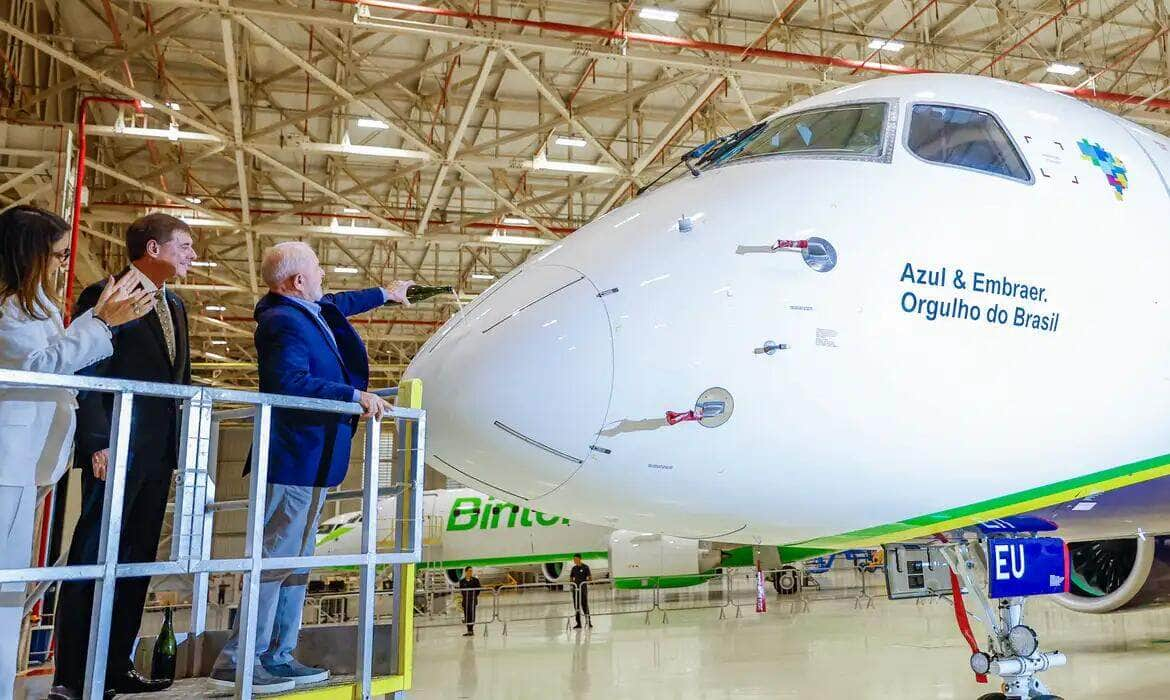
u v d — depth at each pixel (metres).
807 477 5.11
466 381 4.95
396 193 26.66
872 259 5.19
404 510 4.18
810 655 12.40
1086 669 10.07
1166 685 8.88
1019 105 6.13
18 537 3.21
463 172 20.61
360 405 3.79
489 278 33.09
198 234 27.19
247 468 4.14
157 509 4.23
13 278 3.33
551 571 29.00
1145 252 5.80
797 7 17.30
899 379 5.07
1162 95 22.39
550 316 4.98
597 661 12.91
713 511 5.21
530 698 10.00
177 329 4.43
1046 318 5.41
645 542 21.52
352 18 15.45
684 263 5.12
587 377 4.82
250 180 24.95
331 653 4.56
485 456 4.97
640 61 17.06
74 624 3.89
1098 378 5.51
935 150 5.71
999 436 5.32
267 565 3.41
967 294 5.26
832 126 5.90
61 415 3.39
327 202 22.66
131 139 23.25
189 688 3.95
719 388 4.87
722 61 17.48
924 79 6.19
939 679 9.85
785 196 5.42
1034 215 5.59
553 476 4.95
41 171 13.87
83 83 20.59
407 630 4.09
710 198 5.51
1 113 17.12
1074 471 5.67
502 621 21.12
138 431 4.16
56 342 3.13
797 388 4.94
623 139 24.05
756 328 4.95
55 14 18.52
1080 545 10.10
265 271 4.32
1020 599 6.30
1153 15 20.28
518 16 18.77
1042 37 20.86
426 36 15.98
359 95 17.89
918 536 5.93
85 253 23.45
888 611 19.33
